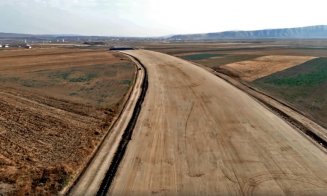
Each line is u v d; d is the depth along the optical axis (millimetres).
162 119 21250
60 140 17438
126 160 14727
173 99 27219
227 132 18281
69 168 13727
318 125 18891
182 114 22359
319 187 11859
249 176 12891
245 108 23344
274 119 20391
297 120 19906
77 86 35219
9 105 25562
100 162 14648
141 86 34594
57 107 25062
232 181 12508
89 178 13062
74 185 12492
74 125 20234
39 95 30047
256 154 15062
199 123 20141
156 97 28234
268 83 34062
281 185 12070
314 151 15203
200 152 15508
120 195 11672
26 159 14852
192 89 31422
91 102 26891
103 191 11992
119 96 29328
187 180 12680
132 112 23469
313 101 24906
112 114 22922
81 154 15453
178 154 15312
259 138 17141
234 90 30250
